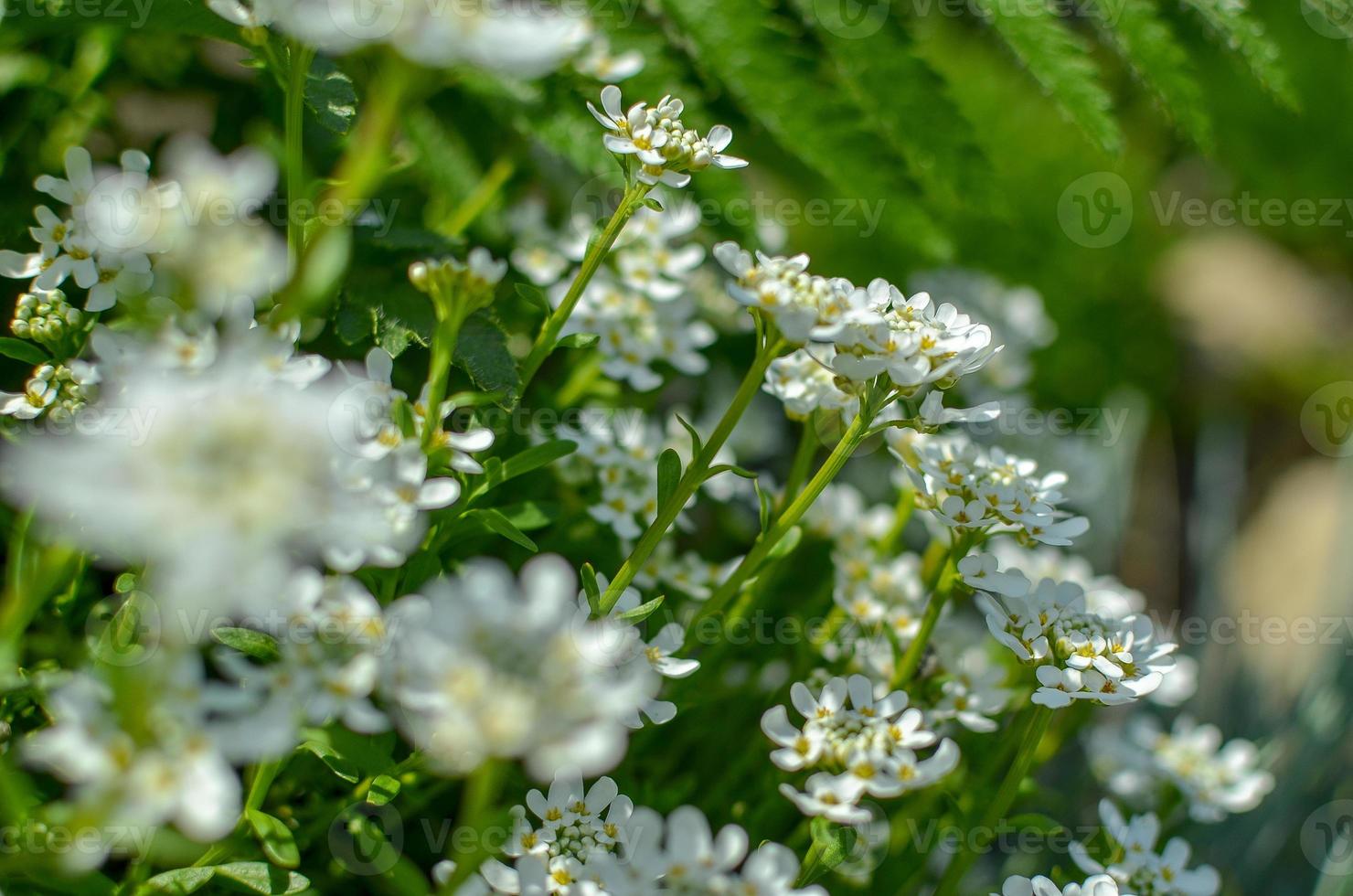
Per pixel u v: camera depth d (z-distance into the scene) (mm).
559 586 634
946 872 731
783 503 760
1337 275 1915
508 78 815
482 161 866
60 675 686
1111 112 834
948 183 851
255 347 655
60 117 810
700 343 813
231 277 656
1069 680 714
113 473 617
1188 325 1755
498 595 633
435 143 854
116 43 805
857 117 842
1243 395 1743
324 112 748
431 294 693
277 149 792
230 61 866
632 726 701
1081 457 891
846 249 1240
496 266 696
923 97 842
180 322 680
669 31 840
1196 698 1018
